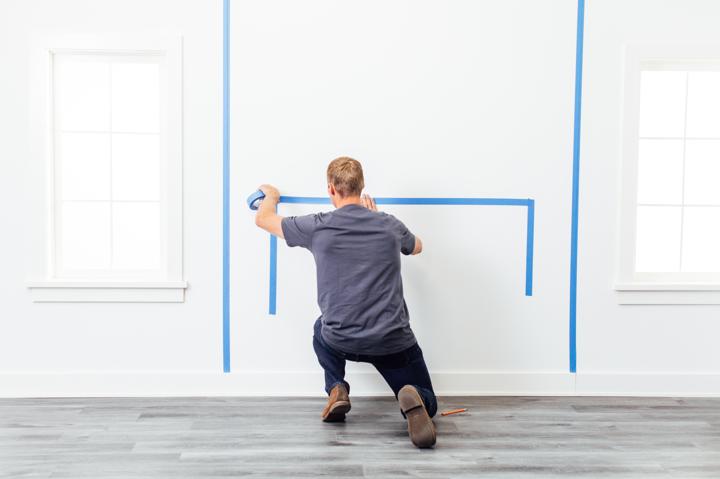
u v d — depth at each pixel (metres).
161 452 2.04
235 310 2.69
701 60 2.69
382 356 2.21
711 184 2.85
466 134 2.69
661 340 2.75
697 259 2.85
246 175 2.66
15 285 2.63
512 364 2.75
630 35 2.68
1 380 2.63
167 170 2.64
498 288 2.73
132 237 2.79
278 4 2.63
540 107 2.69
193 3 2.62
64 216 2.74
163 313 2.67
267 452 2.05
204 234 2.67
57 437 2.17
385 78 2.67
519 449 2.10
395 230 2.23
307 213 2.68
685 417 2.46
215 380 2.69
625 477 1.88
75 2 2.58
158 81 2.74
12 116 2.59
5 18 2.57
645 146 2.84
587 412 2.51
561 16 2.67
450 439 2.19
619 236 2.71
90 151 2.74
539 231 2.72
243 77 2.64
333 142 2.67
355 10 2.65
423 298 2.73
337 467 1.93
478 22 2.67
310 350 2.71
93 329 2.66
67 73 2.71
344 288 2.17
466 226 2.71
